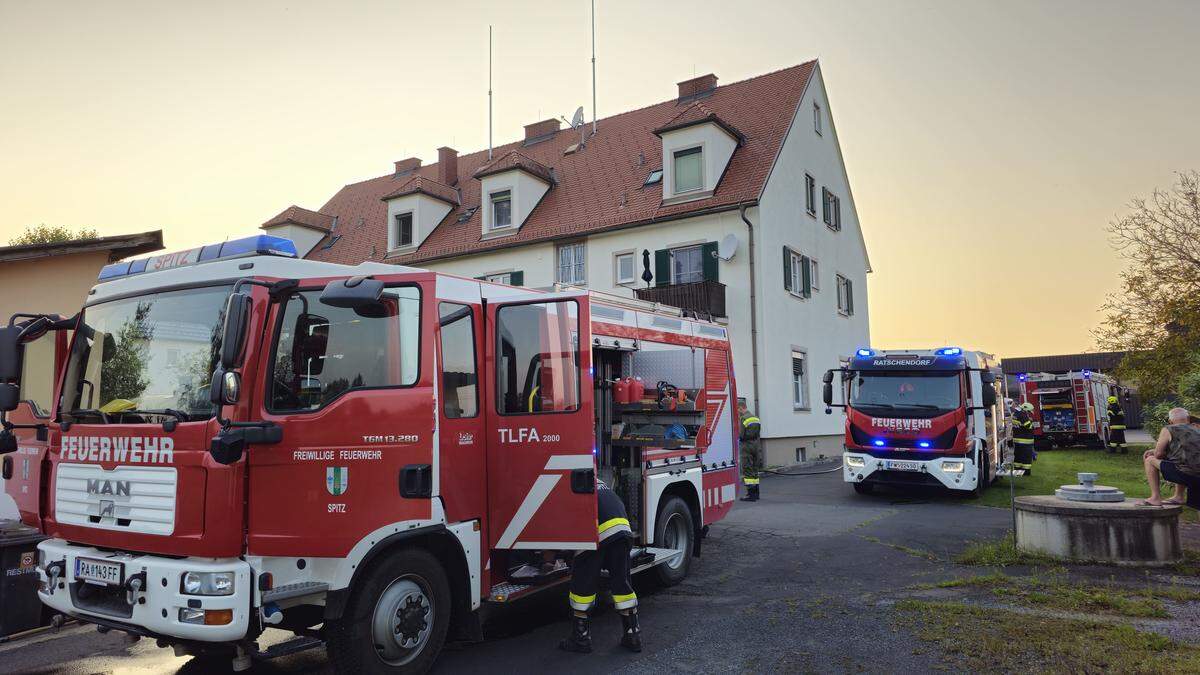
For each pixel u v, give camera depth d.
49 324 5.11
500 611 6.60
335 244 28.22
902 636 5.42
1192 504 7.56
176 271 4.66
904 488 14.73
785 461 19.33
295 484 4.23
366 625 4.45
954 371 12.60
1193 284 16.83
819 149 23.69
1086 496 7.93
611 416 7.22
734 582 7.36
